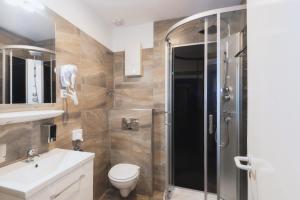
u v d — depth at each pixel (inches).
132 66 96.8
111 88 100.5
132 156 92.7
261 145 25.7
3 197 35.4
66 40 65.6
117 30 101.5
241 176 66.4
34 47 53.0
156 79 95.3
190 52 89.7
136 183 86.3
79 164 48.9
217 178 67.9
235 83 68.2
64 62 64.4
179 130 93.6
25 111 50.0
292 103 17.2
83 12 76.0
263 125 24.8
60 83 62.5
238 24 63.9
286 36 18.2
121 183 73.5
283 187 19.0
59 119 62.5
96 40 86.0
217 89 66.5
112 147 96.4
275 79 20.9
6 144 45.6
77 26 71.9
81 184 50.2
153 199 86.3
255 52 28.2
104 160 92.1
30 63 51.8
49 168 50.9
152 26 96.3
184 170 92.9
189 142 92.3
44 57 56.2
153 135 94.0
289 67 17.7
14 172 42.7
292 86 17.2
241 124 67.2
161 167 93.9
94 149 83.7
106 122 95.0
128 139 93.5
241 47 65.2
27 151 50.7
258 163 27.0
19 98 48.5
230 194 69.7
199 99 90.1
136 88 99.4
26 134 50.8
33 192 34.5
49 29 58.1
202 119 90.1
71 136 68.4
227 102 68.4
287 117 18.1
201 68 88.7
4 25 45.1
